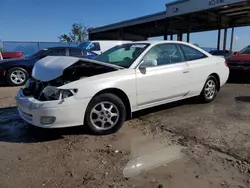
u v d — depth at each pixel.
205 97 5.45
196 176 2.57
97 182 2.48
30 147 3.33
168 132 3.81
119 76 3.81
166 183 2.45
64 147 3.31
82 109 3.47
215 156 3.00
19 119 4.60
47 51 9.22
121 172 2.66
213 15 17.56
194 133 3.73
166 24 19.03
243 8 14.92
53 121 3.34
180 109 5.09
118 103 3.75
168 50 4.65
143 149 3.21
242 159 2.91
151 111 4.96
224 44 22.48
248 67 8.04
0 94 7.05
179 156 3.00
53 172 2.68
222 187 2.38
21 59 9.02
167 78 4.41
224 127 3.97
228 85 8.15
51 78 3.53
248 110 4.96
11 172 2.69
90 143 3.42
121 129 3.95
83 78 3.61
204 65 5.22
